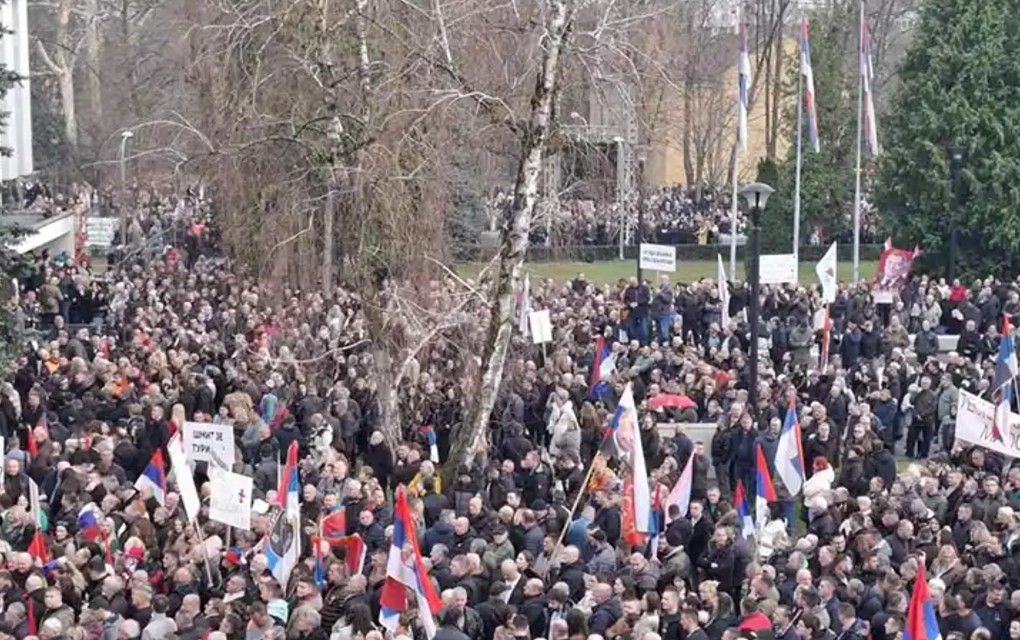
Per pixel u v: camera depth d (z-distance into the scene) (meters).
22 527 19.62
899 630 16.38
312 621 16.23
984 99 51.22
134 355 31.44
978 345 35.97
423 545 19.55
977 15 51.19
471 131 27.52
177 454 19.42
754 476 25.19
